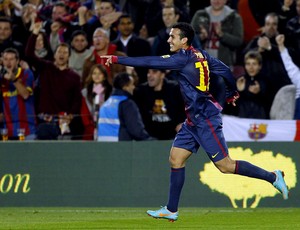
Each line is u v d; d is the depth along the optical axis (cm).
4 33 5806
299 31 5606
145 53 5722
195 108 3017
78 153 4747
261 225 3472
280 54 5394
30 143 4762
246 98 5369
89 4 6025
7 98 5438
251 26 5862
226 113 5403
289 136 4941
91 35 5862
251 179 4653
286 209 4512
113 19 5844
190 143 3083
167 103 5231
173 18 5712
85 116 5291
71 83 5456
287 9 5681
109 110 4841
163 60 2964
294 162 4616
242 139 4978
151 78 5203
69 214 4203
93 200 4725
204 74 3006
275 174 3123
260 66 5338
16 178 4775
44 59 5844
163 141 4688
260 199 4653
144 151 4700
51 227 3347
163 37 5706
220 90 3150
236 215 4078
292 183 4628
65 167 4750
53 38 5972
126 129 4825
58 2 6050
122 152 4719
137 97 5269
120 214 4197
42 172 4759
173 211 3131
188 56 3005
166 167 4675
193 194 4688
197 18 5809
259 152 4647
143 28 5997
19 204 4759
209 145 3023
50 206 4744
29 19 5975
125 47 5738
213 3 5778
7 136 5366
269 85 5366
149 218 3888
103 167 4728
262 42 5438
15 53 5428
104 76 5378
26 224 3512
